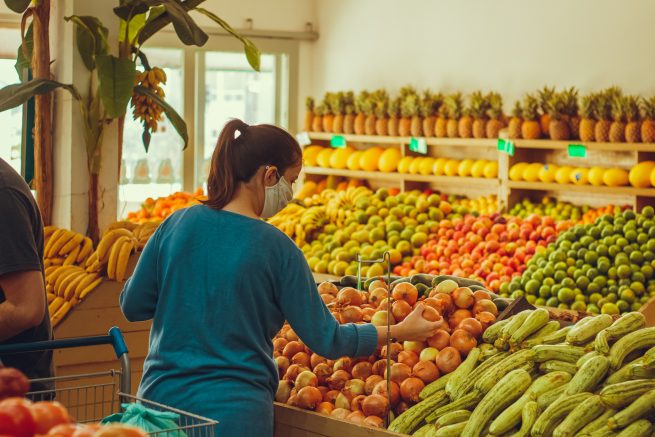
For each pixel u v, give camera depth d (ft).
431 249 18.43
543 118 21.24
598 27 21.58
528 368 8.99
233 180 7.77
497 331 9.53
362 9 27.35
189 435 7.07
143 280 7.85
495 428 8.36
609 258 16.01
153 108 16.01
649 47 20.66
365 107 25.18
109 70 14.58
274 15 27.99
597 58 21.65
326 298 10.47
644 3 20.70
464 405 8.79
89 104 15.69
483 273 17.35
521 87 23.30
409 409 8.91
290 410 9.07
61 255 14.44
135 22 16.14
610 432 7.90
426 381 9.18
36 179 15.76
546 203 22.04
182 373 7.45
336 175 26.89
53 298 13.74
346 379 9.36
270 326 7.75
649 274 15.66
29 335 8.27
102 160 15.89
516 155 22.15
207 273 7.53
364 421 8.76
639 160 19.79
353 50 27.71
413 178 24.07
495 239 18.20
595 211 20.70
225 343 7.48
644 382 8.04
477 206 22.97
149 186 26.25
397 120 24.50
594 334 9.06
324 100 26.43
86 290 13.51
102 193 15.94
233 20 27.20
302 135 26.73
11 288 7.65
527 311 9.62
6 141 21.34
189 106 26.61
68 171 15.79
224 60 27.20
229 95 27.40
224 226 7.63
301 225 20.07
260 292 7.57
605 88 21.50
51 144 15.90
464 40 24.58
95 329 13.71
